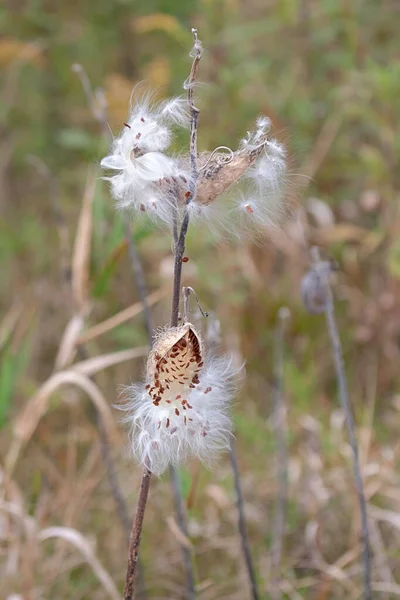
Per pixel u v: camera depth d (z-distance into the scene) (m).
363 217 3.82
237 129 3.68
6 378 2.69
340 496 2.92
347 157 3.86
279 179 1.96
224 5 3.84
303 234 2.49
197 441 1.96
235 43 3.85
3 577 2.67
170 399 1.96
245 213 1.96
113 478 2.67
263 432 3.22
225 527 2.93
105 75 4.55
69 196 4.40
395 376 3.51
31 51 4.14
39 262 4.07
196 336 1.95
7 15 4.55
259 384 3.51
